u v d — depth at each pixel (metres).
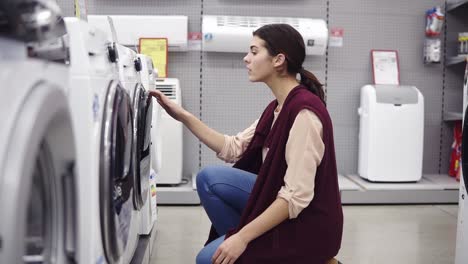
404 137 3.97
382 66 4.31
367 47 4.37
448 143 4.49
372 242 2.89
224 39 3.98
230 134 4.29
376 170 3.96
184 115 2.13
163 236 2.93
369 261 2.56
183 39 3.99
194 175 4.20
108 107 1.34
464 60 4.03
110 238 1.35
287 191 1.55
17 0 0.76
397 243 2.88
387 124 3.95
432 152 4.48
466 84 2.21
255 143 1.93
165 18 3.96
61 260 1.01
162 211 3.54
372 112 3.94
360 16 4.34
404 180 4.00
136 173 1.87
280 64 1.72
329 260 1.74
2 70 0.71
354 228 3.19
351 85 4.38
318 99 1.65
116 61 1.60
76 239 1.04
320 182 1.63
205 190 1.99
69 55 1.15
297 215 1.59
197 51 4.21
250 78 1.78
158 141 2.77
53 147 0.90
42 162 0.91
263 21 4.09
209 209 2.00
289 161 1.57
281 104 1.79
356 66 4.37
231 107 4.27
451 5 4.31
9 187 0.63
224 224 1.98
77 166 1.10
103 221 1.28
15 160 0.64
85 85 1.20
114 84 1.46
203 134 2.12
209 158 4.30
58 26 0.99
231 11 4.22
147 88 2.43
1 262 0.63
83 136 1.20
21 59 0.79
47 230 1.00
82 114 1.20
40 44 0.88
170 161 3.79
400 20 4.38
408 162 3.99
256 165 2.01
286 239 1.61
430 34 4.32
